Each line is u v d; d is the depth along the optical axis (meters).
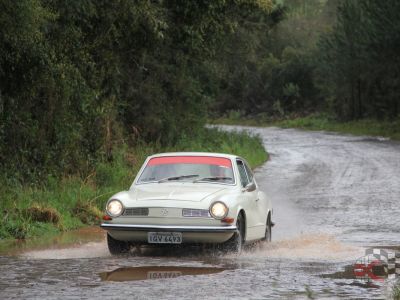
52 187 23.42
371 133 84.94
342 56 95.19
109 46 30.16
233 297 10.68
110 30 28.94
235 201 15.40
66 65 25.52
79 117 26.73
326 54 101.31
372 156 50.88
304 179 36.75
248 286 11.54
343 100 106.62
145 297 10.64
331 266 13.66
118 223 15.10
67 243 17.31
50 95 24.64
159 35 29.19
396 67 84.06
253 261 14.30
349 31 93.94
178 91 40.50
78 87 26.28
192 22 33.56
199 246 16.59
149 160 17.23
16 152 23.45
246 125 119.88
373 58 84.50
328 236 18.81
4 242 17.48
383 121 94.38
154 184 16.50
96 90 28.95
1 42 21.66
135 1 28.75
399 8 77.69
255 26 53.25
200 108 45.69
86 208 22.00
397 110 93.56
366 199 27.95
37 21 22.14
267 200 18.16
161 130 38.22
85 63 27.36
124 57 33.72
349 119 102.75
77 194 22.89
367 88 99.38
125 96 35.31
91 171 26.25
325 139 76.31
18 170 23.02
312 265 13.77
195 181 16.50
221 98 130.62
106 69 30.44
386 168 41.44
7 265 13.66
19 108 23.98
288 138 79.44
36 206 19.98
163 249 16.27
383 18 78.88
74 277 12.30
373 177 36.72
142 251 15.96
